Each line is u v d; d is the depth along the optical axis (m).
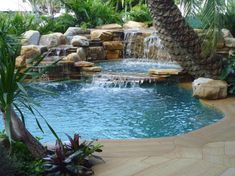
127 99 7.39
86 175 3.51
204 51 7.28
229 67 7.56
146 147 4.32
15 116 3.65
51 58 9.68
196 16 6.99
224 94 7.06
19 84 3.23
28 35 10.55
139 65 10.40
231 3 9.27
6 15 11.47
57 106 7.00
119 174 3.54
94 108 6.84
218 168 3.67
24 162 3.57
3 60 3.32
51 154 3.81
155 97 7.49
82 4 13.25
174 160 3.90
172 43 7.94
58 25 12.61
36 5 15.57
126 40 11.72
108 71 9.39
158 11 7.75
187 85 8.31
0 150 3.27
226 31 9.48
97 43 11.34
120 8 15.65
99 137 5.34
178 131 5.50
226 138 4.64
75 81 9.07
